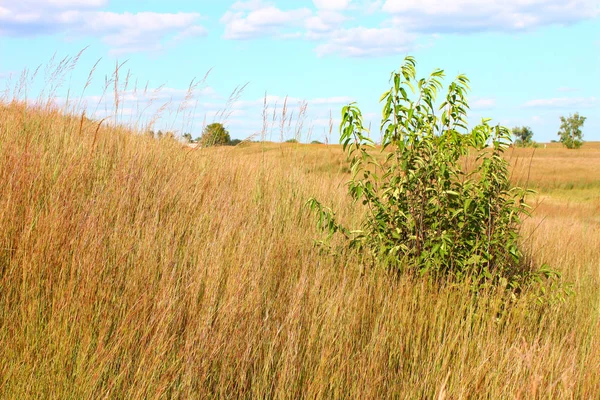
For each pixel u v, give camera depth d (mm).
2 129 5234
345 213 6375
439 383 3188
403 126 4801
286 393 2873
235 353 2963
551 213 16297
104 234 3834
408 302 4168
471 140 4914
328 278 4324
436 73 4844
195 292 3385
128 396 2557
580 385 3504
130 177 4906
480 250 4621
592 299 5281
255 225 5168
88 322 2994
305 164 7727
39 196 4191
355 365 3248
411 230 4762
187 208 5039
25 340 2795
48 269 3359
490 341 3746
